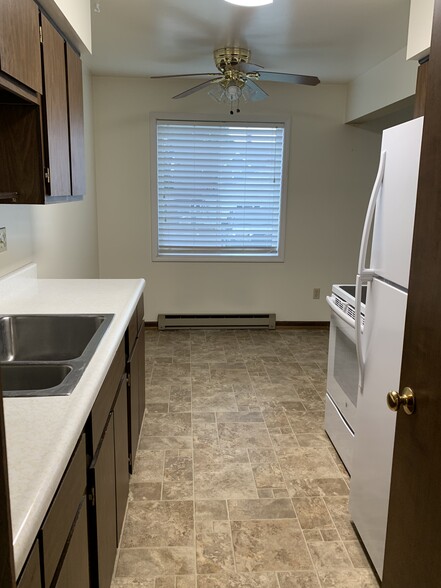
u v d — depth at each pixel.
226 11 2.67
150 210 4.63
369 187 4.77
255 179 4.67
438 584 0.98
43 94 1.72
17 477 0.85
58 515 0.94
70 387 1.22
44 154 1.75
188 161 4.58
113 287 2.49
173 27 2.94
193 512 2.08
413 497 1.10
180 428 2.82
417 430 1.08
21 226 2.44
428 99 1.03
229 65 3.12
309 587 1.69
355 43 3.21
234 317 4.89
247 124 4.53
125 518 2.03
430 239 1.02
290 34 3.05
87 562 1.22
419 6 2.03
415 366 1.09
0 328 1.88
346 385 2.38
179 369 3.79
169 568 1.77
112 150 4.48
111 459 1.56
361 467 1.86
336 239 4.86
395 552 1.21
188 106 4.45
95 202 4.52
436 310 0.99
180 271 4.80
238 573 1.75
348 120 4.49
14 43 1.42
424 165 1.05
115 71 4.11
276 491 2.24
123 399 1.89
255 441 2.68
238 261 4.82
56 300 2.20
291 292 4.95
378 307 1.67
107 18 2.79
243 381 3.56
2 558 0.56
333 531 1.98
